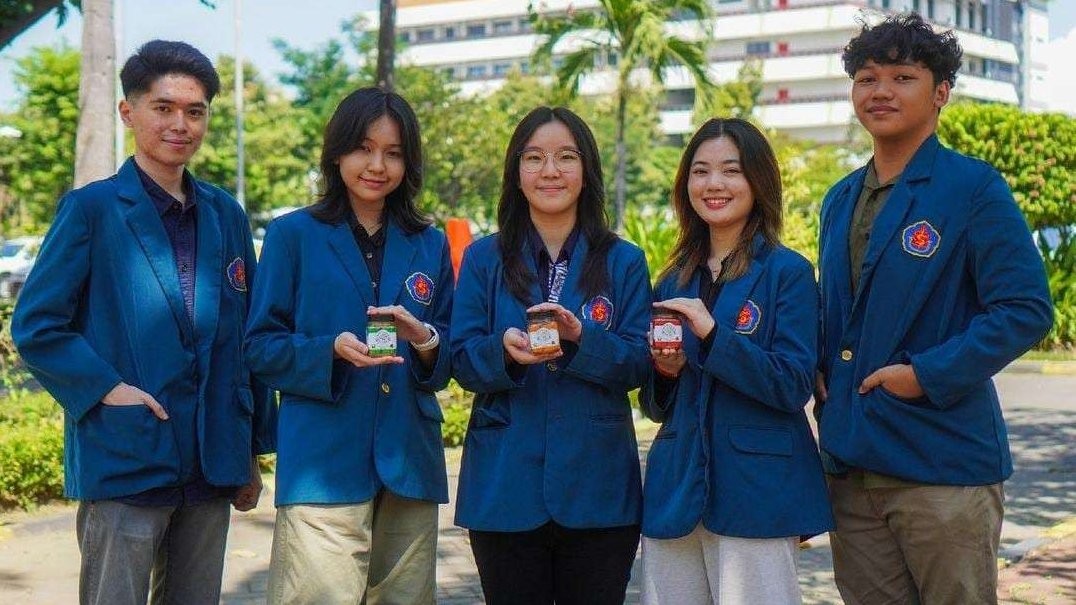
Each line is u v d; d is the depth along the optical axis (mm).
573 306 3766
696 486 3654
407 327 3652
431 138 36625
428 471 3854
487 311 3850
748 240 3773
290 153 40938
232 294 3910
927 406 3605
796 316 3658
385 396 3777
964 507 3613
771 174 3777
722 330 3533
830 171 41625
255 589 5926
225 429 3830
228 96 39312
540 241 3879
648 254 12922
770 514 3592
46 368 3576
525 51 93875
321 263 3793
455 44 96500
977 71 79438
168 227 3797
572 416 3740
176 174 3840
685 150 3912
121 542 3648
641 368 3740
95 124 8891
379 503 3875
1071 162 16734
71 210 3650
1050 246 19016
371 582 3922
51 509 7684
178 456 3684
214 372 3828
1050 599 5723
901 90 3660
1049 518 7578
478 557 3871
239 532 7074
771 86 80062
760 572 3631
